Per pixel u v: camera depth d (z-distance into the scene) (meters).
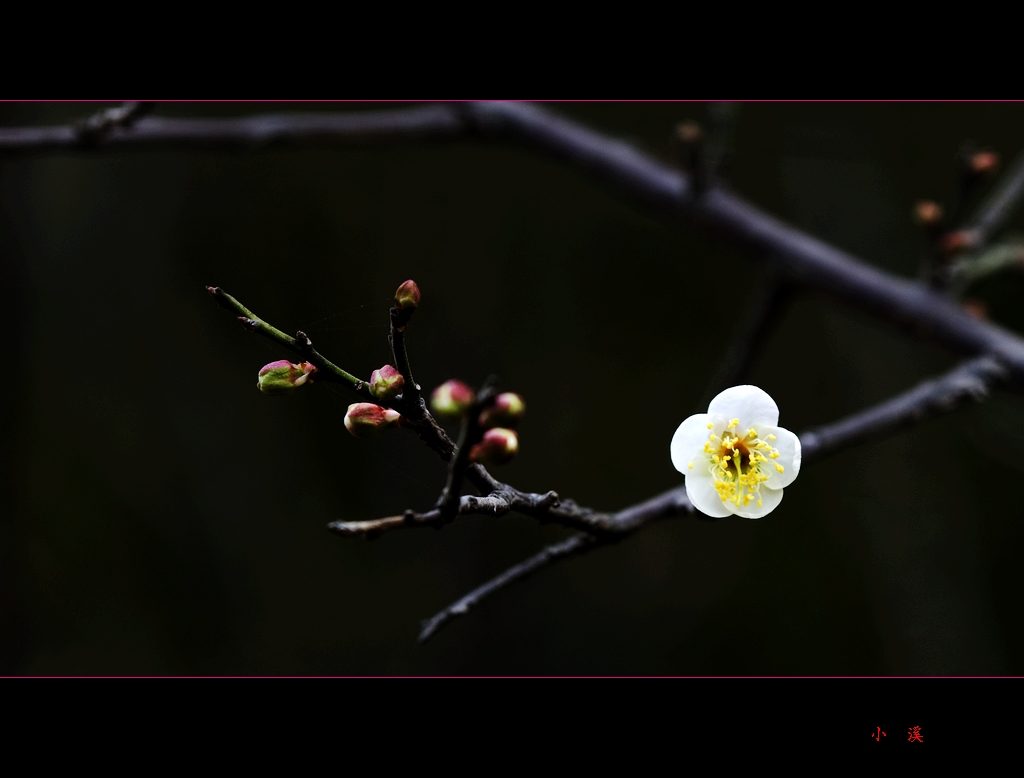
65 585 1.18
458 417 0.73
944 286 0.87
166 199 1.28
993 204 0.87
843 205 1.18
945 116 1.23
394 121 0.87
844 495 1.29
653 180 0.89
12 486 1.17
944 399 0.82
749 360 0.88
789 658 1.28
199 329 1.28
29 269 1.20
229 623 1.23
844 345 1.27
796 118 1.19
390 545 1.30
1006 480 1.28
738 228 0.88
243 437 1.28
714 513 0.77
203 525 1.25
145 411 1.26
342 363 1.28
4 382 1.16
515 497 0.75
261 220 1.29
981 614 1.18
